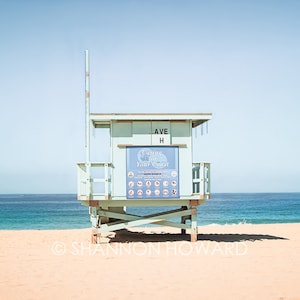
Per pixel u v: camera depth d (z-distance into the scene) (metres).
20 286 10.02
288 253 14.14
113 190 15.67
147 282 10.26
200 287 9.79
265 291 9.44
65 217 66.00
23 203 131.38
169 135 15.86
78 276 10.94
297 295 9.14
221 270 11.49
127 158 15.74
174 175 15.78
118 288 9.75
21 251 14.98
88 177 15.62
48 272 11.43
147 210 84.75
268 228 23.61
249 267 11.88
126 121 15.84
